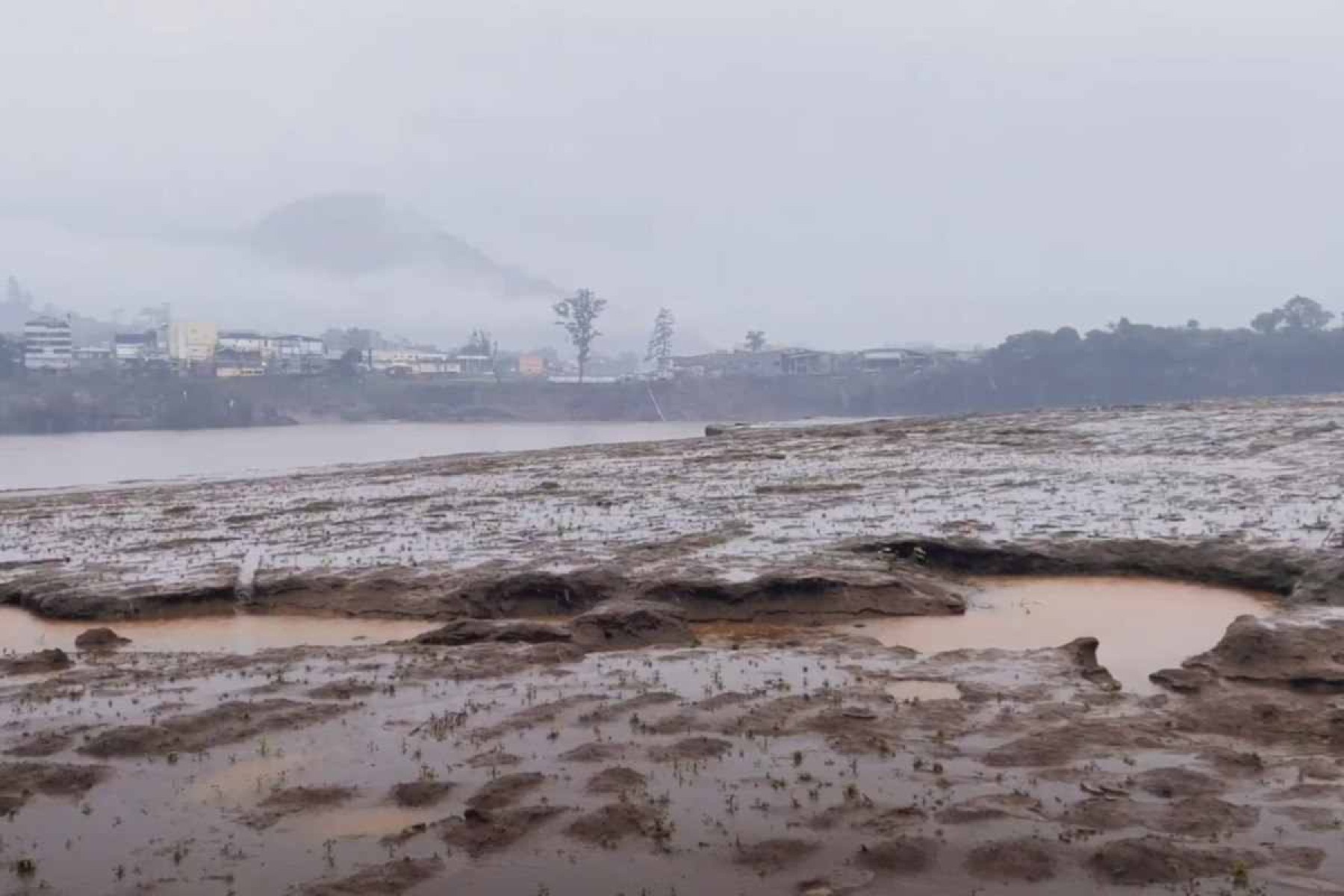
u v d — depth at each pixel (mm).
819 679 11023
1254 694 10195
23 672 12258
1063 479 22984
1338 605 13414
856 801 8117
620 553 17188
